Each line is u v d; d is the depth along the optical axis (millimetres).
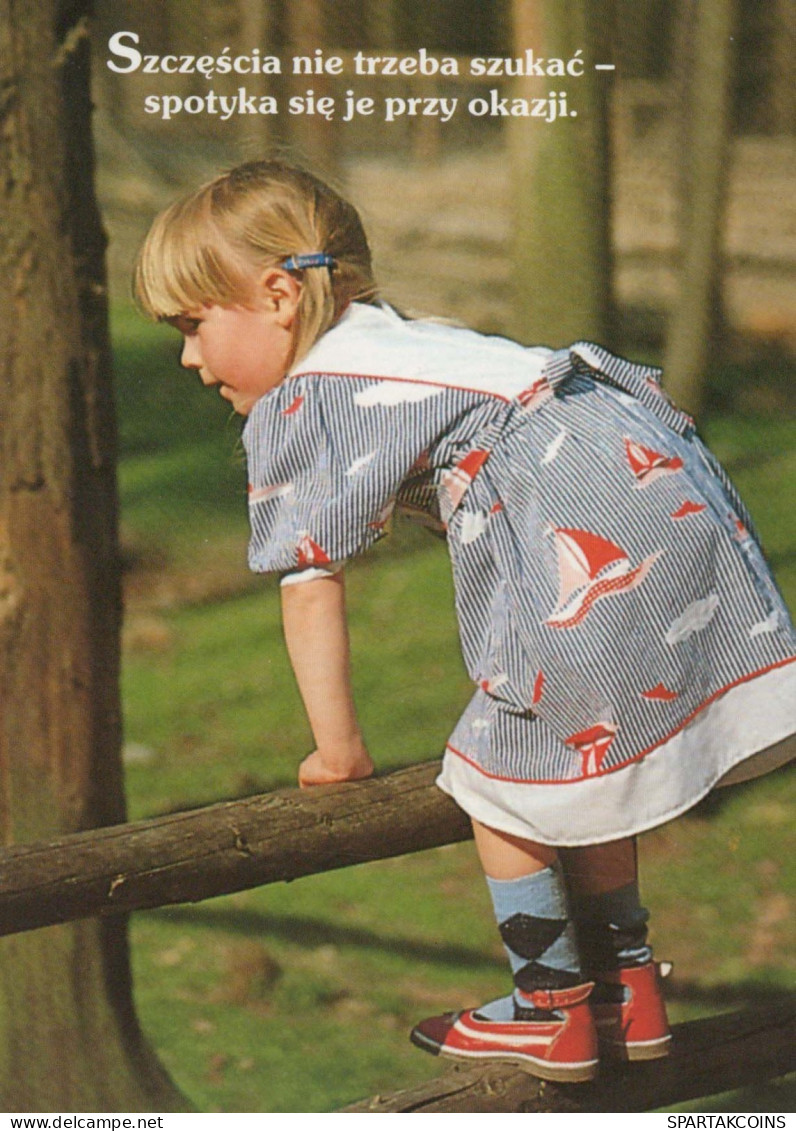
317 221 2428
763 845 6660
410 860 6762
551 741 2225
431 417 2271
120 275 14258
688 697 2207
